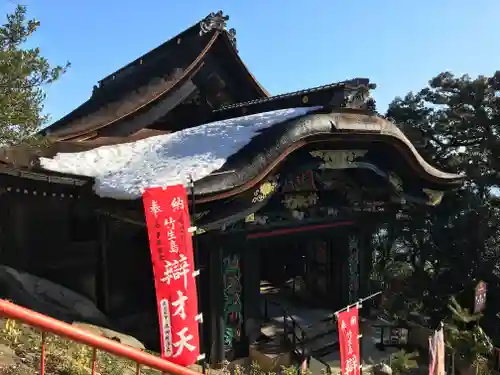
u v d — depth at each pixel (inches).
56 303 453.7
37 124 354.3
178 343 281.4
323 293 687.7
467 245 829.8
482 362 669.9
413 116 1017.5
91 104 668.1
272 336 554.9
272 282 858.8
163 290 280.1
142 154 518.9
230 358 483.2
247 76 735.1
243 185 380.2
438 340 506.9
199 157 423.8
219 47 706.8
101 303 518.3
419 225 885.8
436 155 904.9
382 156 546.0
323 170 529.7
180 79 671.8
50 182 430.0
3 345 261.7
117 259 520.7
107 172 463.8
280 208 522.6
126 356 180.1
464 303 742.5
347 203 602.2
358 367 442.3
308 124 429.4
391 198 582.6
